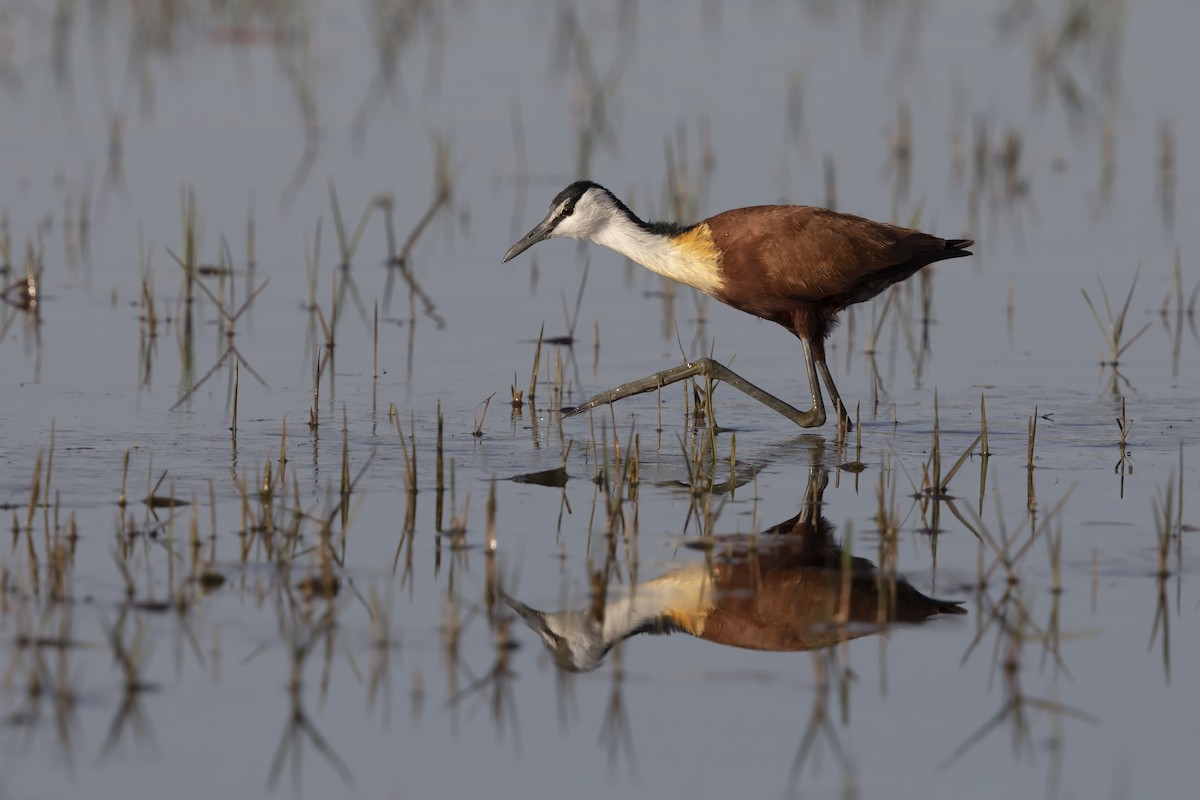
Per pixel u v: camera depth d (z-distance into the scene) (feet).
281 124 72.90
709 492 37.11
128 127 71.77
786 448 41.14
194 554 31.50
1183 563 32.32
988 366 48.60
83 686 26.94
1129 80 81.10
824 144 71.15
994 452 40.34
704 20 92.22
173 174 65.82
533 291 56.08
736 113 75.87
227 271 56.39
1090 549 33.14
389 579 31.48
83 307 52.54
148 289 51.65
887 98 78.33
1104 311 53.52
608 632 29.66
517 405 44.29
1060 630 29.48
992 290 55.93
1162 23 91.30
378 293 55.11
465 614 30.07
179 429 41.27
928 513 35.70
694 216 60.75
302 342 50.14
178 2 88.69
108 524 33.83
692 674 28.25
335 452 39.68
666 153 67.72
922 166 68.23
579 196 45.62
